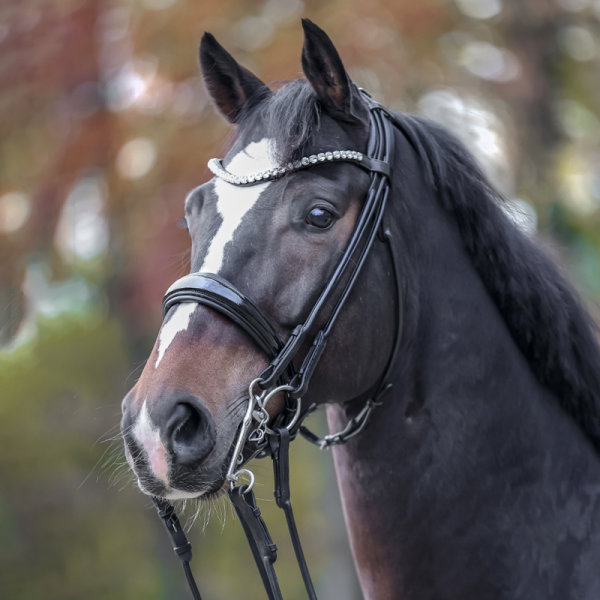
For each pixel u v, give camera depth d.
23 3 12.81
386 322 3.96
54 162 13.11
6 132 13.30
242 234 3.74
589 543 3.99
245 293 3.68
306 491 23.97
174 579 20.06
